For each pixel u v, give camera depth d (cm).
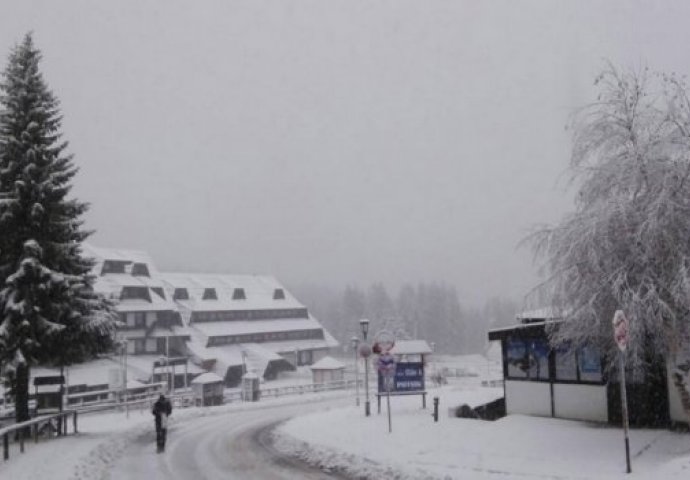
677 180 1628
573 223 1759
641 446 1675
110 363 6053
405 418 2527
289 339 9138
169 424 3088
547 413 2266
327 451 1930
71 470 1623
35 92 2494
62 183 2505
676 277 1548
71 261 2525
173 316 7712
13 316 2355
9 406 3419
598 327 1691
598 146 1786
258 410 3888
